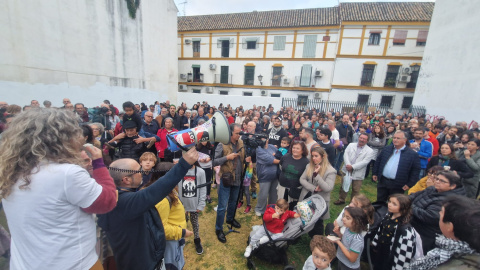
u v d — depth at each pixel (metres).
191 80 22.28
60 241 0.96
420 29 16.58
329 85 18.92
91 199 1.00
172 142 1.32
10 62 7.51
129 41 12.20
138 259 1.42
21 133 0.91
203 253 2.92
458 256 1.06
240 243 3.14
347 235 2.22
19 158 0.89
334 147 4.62
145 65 13.38
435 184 2.48
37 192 0.91
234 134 3.10
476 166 3.81
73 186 0.95
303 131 4.10
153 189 1.20
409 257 2.11
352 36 17.75
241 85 20.94
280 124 5.30
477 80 9.98
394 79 17.72
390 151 3.56
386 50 17.36
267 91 20.38
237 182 3.19
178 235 1.94
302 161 3.23
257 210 3.78
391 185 3.51
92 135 2.29
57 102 8.97
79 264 1.03
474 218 0.98
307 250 3.00
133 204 1.20
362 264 2.75
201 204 2.84
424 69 14.35
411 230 2.15
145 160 2.04
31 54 8.05
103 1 10.61
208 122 1.49
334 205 4.25
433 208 2.35
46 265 0.96
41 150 0.90
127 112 3.65
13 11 7.48
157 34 14.05
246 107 16.56
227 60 21.06
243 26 20.12
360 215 2.15
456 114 11.12
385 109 17.69
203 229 3.41
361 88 18.20
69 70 9.38
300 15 19.72
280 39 19.39
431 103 13.30
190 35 21.59
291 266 2.52
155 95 14.35
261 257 2.67
